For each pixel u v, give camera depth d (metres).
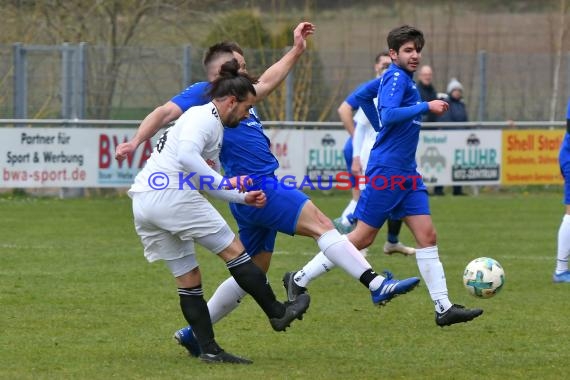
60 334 20.75
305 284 21.55
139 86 52.56
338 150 52.91
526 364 18.39
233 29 65.19
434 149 53.75
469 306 24.50
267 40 67.00
